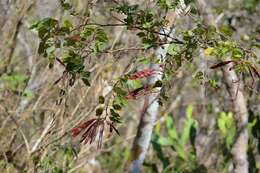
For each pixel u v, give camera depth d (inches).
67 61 199.9
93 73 333.1
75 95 331.0
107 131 318.3
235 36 367.6
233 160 298.7
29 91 350.9
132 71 257.8
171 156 461.7
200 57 265.4
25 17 350.6
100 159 472.7
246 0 400.5
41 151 314.8
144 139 269.1
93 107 326.6
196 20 223.6
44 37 199.9
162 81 216.8
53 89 346.9
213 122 454.3
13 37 356.2
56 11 306.3
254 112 381.7
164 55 218.7
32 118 354.3
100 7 257.8
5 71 366.3
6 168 329.7
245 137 297.0
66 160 345.4
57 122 324.8
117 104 206.4
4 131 345.4
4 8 354.6
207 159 439.2
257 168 389.1
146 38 210.5
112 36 329.4
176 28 260.7
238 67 199.0
